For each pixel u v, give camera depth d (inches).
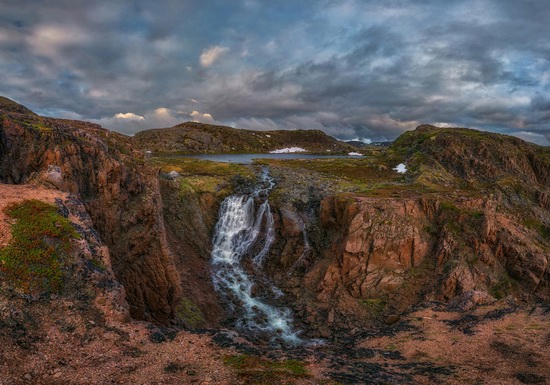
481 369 716.0
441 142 3046.3
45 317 614.2
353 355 822.5
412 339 904.3
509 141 3088.1
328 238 1780.3
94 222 1034.7
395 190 2102.6
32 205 792.9
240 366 616.4
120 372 553.9
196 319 1279.5
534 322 916.6
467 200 1886.1
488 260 1601.9
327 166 3127.5
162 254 1154.0
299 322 1413.6
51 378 512.4
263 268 1759.4
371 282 1518.2
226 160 3885.3
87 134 1211.9
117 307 692.1
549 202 2427.4
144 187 1240.2
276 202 1980.8
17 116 1115.3
